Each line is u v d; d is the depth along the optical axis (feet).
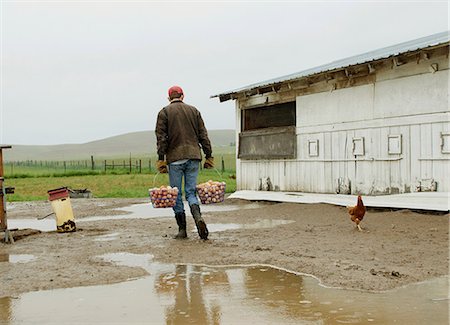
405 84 35.70
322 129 43.73
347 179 41.19
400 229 26.08
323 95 43.50
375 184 38.50
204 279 16.83
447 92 32.78
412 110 35.22
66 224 29.71
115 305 14.06
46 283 16.71
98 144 592.60
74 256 21.56
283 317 12.53
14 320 12.98
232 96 54.85
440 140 33.27
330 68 39.70
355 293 14.57
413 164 35.27
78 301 14.57
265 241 23.72
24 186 95.04
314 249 21.25
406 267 17.48
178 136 25.31
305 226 28.76
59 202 29.76
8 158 499.51
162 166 25.86
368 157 38.99
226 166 193.77
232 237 25.38
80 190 64.18
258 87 49.01
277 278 16.70
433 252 19.97
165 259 20.29
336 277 16.31
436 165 33.63
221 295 14.76
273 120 54.70
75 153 533.96
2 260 21.34
